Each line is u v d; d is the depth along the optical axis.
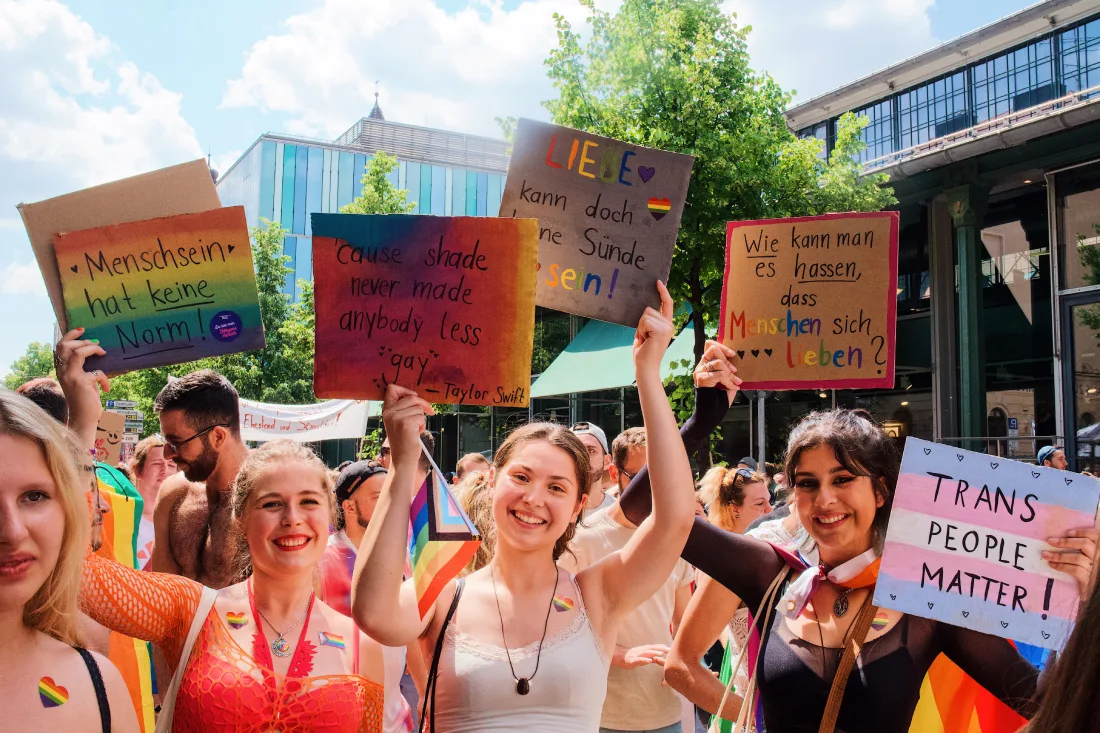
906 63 16.94
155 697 3.65
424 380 2.36
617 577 2.36
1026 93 15.27
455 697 2.13
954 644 2.22
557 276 2.68
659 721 3.62
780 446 16.17
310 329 20.66
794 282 2.86
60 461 1.74
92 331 2.74
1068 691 1.09
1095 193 12.14
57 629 1.77
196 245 2.78
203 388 3.26
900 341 16.53
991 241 16.44
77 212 2.77
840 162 10.88
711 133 9.63
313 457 2.46
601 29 9.98
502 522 2.30
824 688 2.20
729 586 2.54
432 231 2.39
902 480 2.25
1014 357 15.88
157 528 3.35
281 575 2.32
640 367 2.47
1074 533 2.18
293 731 2.16
